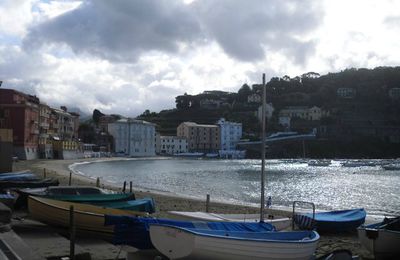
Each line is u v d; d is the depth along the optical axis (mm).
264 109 17625
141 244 13648
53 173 69312
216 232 12758
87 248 15516
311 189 60594
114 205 20500
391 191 58406
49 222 17969
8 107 112438
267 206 30656
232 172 102750
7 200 22344
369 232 15758
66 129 169250
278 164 162375
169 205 33188
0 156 47562
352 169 129250
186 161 183500
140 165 136375
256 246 12414
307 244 13164
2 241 13680
